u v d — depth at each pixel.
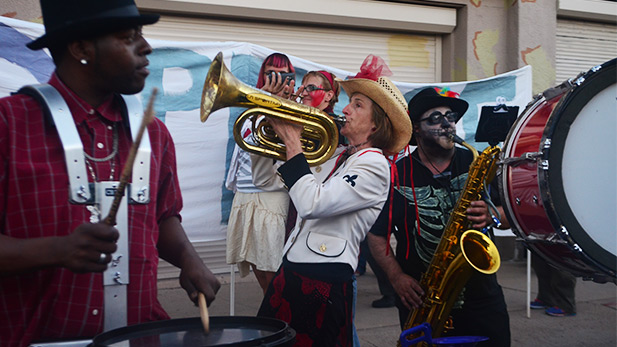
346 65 6.43
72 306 1.43
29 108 1.43
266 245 3.80
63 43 1.45
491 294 2.64
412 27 6.57
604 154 2.29
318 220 2.36
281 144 2.36
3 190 1.38
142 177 1.52
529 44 6.80
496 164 2.50
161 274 5.62
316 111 2.22
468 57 6.68
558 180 2.24
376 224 2.77
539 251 2.46
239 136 2.23
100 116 1.52
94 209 1.44
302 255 2.32
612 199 2.27
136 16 1.43
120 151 1.53
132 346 1.35
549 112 2.34
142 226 1.53
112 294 1.47
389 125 2.46
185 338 1.43
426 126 2.72
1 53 3.41
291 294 2.30
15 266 1.29
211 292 1.64
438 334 2.61
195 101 4.06
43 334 1.43
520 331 4.42
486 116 4.25
